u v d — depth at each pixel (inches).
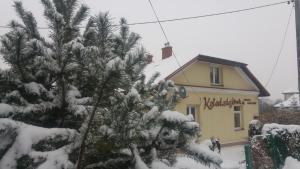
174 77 687.7
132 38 135.0
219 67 831.1
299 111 535.8
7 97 111.3
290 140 347.6
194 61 718.5
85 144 101.6
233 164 459.2
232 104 836.0
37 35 125.5
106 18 124.4
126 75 93.9
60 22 116.3
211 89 772.6
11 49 107.6
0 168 91.2
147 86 140.6
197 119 741.9
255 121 467.5
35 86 112.1
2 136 97.3
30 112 110.5
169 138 113.8
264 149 324.8
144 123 109.7
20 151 93.5
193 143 119.3
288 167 319.0
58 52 113.0
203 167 139.2
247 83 906.1
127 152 114.3
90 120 94.7
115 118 102.3
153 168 112.0
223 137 789.9
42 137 97.7
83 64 100.2
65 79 113.3
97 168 112.9
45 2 120.6
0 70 110.0
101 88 92.0
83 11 128.8
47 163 93.6
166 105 128.6
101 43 123.0
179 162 137.4
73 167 98.1
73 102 113.0
